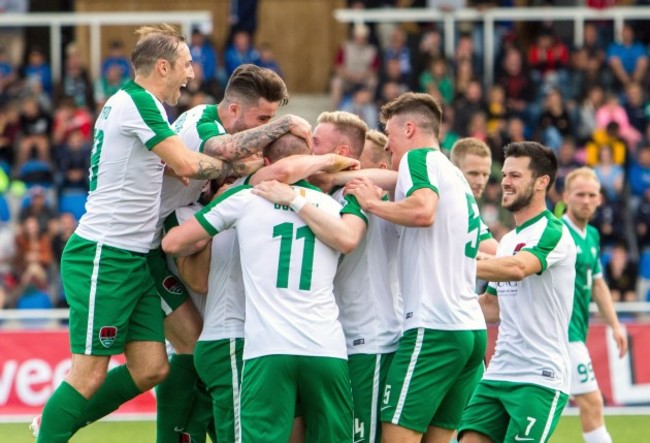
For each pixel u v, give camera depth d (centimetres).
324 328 2334
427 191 2372
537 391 2605
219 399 2452
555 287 2625
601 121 6209
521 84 6259
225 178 2514
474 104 5988
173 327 2631
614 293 5172
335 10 7181
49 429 2498
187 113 2641
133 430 4022
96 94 6228
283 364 2300
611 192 5688
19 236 5303
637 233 5697
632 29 6738
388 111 2527
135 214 2495
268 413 2306
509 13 6556
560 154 5812
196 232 2373
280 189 2369
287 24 7194
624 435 3909
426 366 2400
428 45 6319
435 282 2414
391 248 2542
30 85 6250
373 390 2436
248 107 2527
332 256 2386
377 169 2506
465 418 2683
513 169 2662
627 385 4388
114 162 2477
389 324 2462
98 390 2591
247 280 2362
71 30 6744
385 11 6538
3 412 4272
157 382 2550
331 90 6825
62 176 5844
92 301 2469
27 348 4319
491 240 2845
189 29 6425
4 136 6066
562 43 6525
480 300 2848
